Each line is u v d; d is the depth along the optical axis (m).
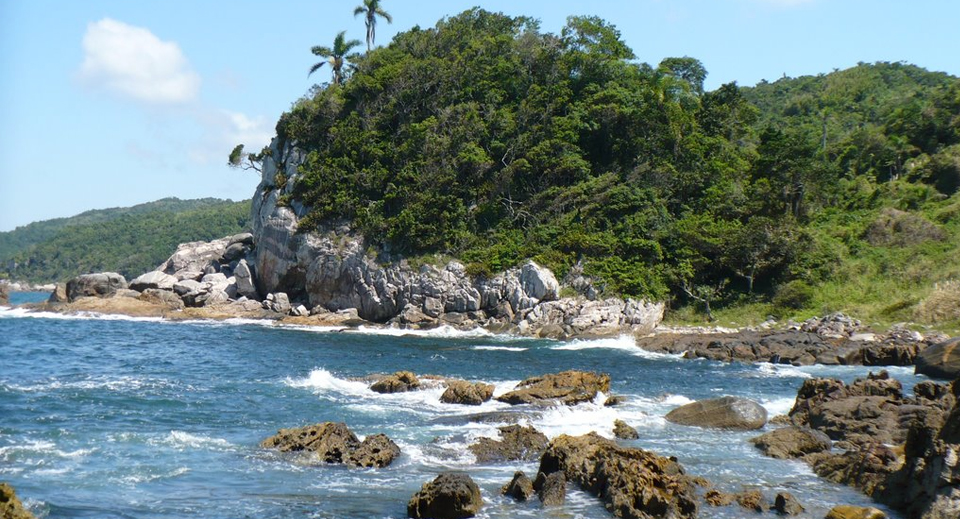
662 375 44.47
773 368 47.66
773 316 69.25
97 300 83.75
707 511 19.30
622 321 67.81
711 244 75.06
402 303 76.56
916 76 184.12
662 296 71.75
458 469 22.98
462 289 73.88
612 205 80.56
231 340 60.38
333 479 21.75
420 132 88.06
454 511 18.62
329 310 81.12
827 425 28.14
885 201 88.69
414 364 47.84
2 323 71.81
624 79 94.56
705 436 27.70
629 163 90.19
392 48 103.31
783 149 85.38
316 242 81.75
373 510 19.25
